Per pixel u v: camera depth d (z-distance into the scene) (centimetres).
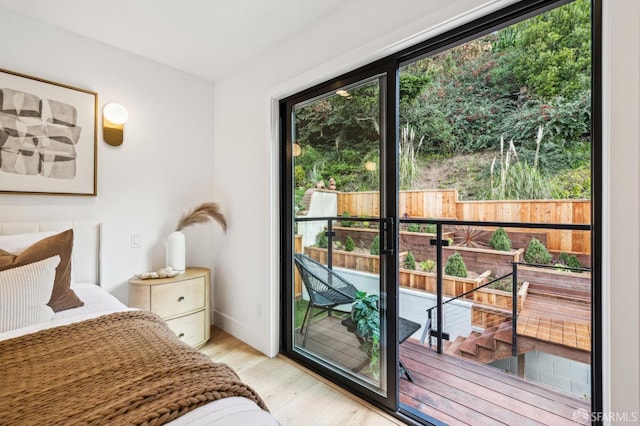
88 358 93
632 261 97
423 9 142
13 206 185
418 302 306
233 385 85
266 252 229
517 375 225
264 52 231
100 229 215
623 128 98
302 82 200
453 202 330
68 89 205
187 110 271
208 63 253
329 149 198
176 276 230
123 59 232
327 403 173
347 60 172
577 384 208
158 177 253
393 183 163
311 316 214
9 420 65
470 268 312
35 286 136
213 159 291
